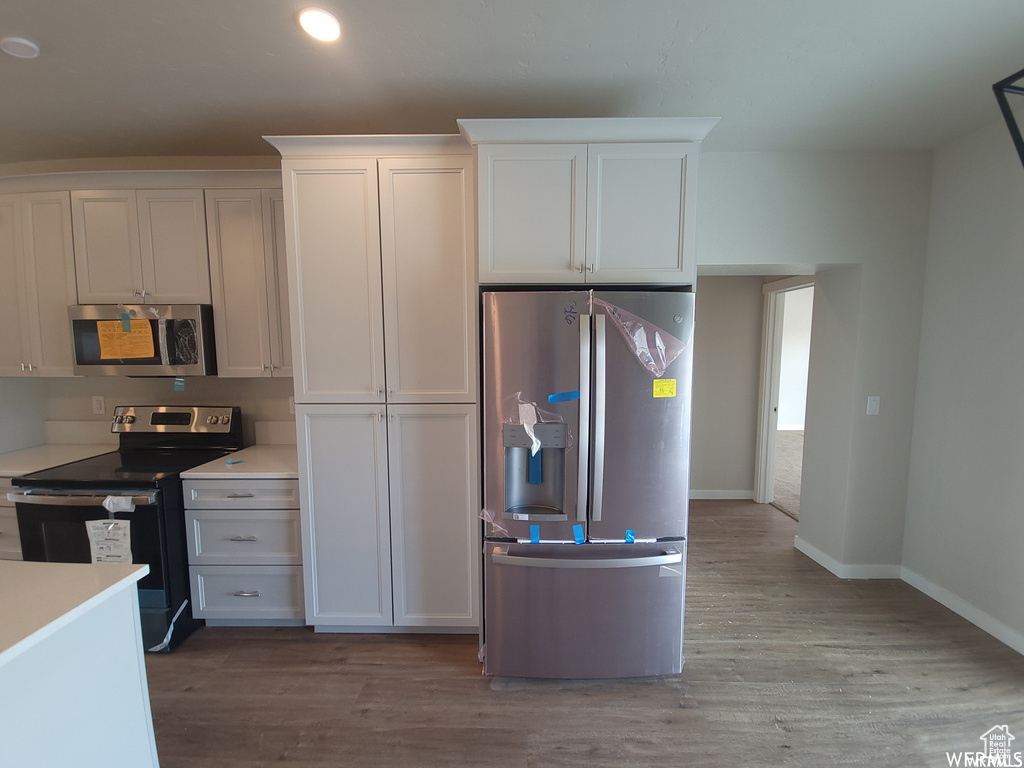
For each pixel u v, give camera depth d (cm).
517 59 168
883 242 256
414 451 209
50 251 235
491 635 188
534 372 177
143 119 211
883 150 251
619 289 196
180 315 228
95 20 144
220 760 157
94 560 207
